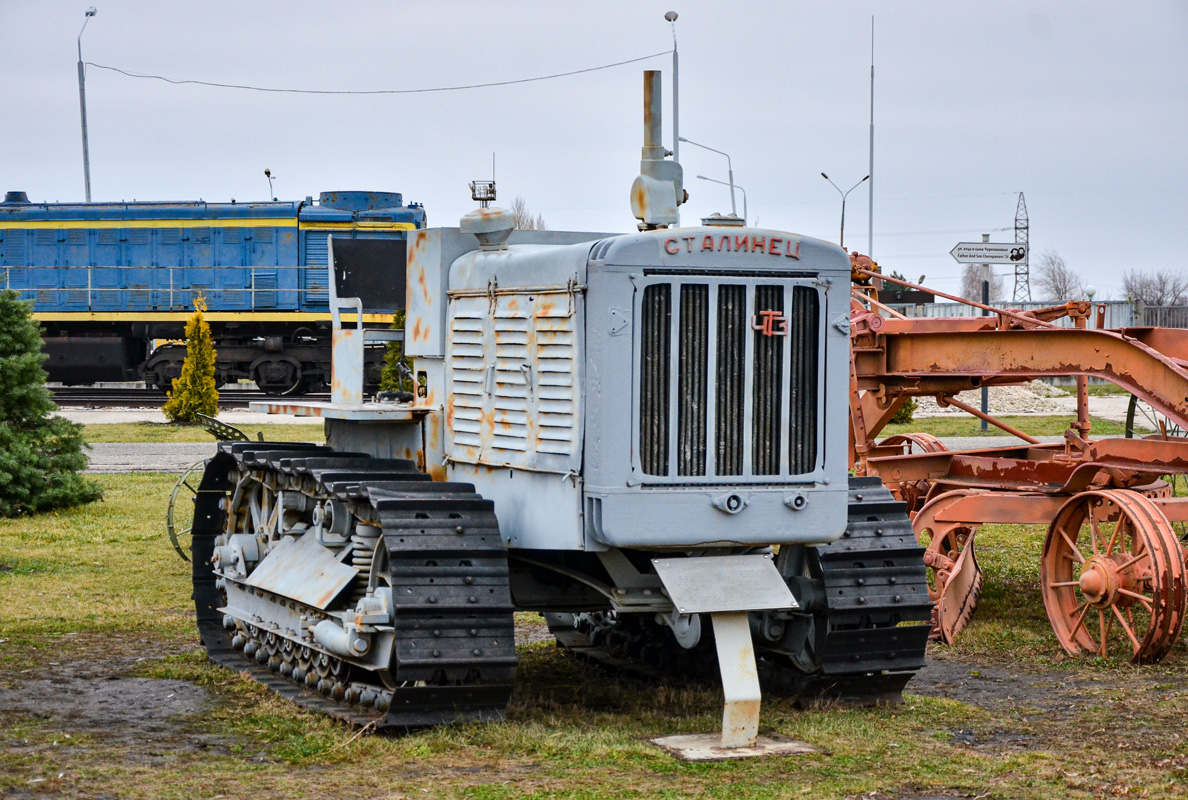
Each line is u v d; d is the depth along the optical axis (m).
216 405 28.11
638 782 5.79
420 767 6.02
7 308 16.64
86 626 9.78
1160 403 9.67
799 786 5.74
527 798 5.52
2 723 6.98
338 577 7.45
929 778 5.89
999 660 8.97
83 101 42.00
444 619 6.50
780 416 6.68
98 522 15.14
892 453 12.39
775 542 6.66
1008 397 35.72
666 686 7.95
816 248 6.75
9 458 15.63
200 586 9.77
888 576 7.29
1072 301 10.41
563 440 6.67
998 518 9.73
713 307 6.56
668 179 7.37
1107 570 8.78
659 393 6.51
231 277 32.66
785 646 7.58
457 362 7.61
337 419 8.43
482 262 7.46
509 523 7.13
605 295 6.43
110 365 33.97
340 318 8.30
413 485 7.04
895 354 10.98
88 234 33.16
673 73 24.69
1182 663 8.70
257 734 6.75
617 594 6.90
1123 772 6.00
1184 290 79.88
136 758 6.23
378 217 32.44
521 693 7.86
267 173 34.50
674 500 6.48
